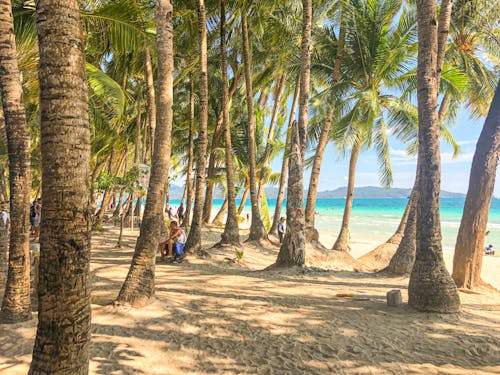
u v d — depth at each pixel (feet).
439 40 26.04
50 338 6.31
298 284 24.29
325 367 12.02
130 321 15.52
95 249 37.32
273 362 12.32
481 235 23.79
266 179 71.26
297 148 30.25
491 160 23.40
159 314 16.53
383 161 47.55
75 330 6.40
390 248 39.14
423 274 18.04
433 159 18.39
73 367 6.38
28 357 11.97
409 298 18.61
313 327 15.58
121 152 86.43
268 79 60.08
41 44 6.41
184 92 70.59
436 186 18.30
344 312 17.79
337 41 46.01
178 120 76.64
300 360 12.49
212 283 23.56
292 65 49.11
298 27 48.03
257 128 69.26
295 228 29.91
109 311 16.44
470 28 40.91
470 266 23.72
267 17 46.11
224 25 40.16
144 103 66.18
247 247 40.47
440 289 17.67
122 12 28.99
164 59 18.34
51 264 6.28
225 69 40.06
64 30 6.39
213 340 14.05
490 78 48.03
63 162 6.28
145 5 39.52
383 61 43.55
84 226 6.54
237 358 12.60
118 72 51.72
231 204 39.29
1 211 15.75
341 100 43.01
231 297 20.06
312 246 37.55
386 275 29.37
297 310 18.01
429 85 18.62
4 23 13.93
